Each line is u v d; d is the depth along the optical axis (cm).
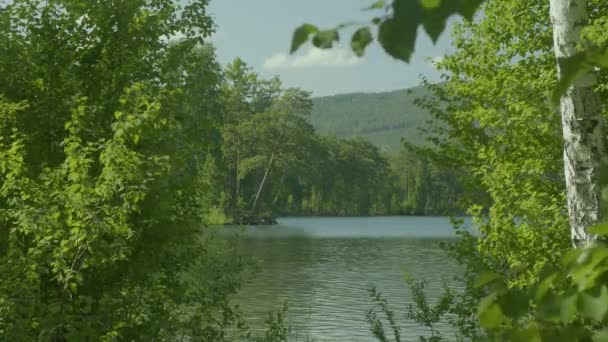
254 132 8138
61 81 1045
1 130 950
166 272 1027
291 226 8225
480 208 934
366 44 98
